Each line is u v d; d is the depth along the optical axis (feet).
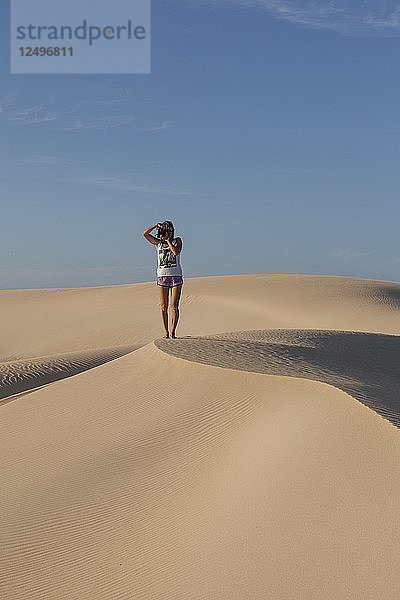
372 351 50.96
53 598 20.66
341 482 22.07
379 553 18.63
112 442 32.50
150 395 38.09
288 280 188.85
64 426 36.52
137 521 24.22
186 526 22.86
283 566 19.15
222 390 35.35
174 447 30.01
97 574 21.50
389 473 21.77
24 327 176.55
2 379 71.10
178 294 48.29
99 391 41.01
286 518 21.15
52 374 75.97
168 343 46.21
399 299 159.63
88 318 173.88
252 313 151.94
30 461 32.19
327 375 36.94
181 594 19.29
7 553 23.47
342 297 158.20
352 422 25.86
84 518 25.21
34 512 26.25
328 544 19.49
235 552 20.38
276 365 39.17
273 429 28.19
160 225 47.11
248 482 24.12
